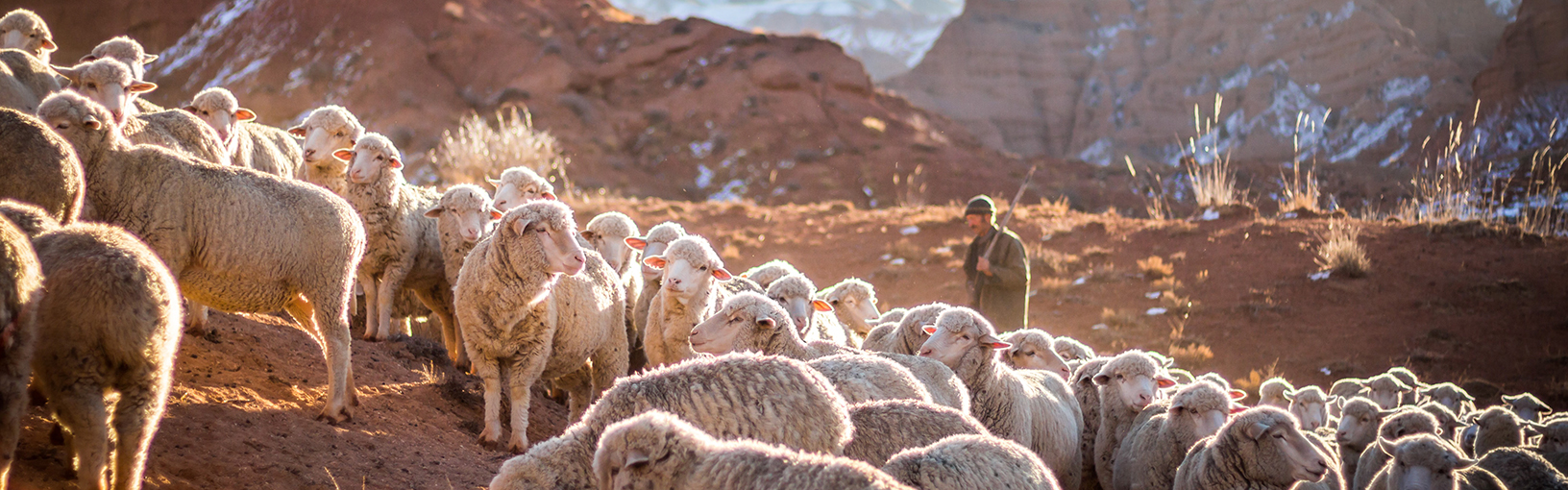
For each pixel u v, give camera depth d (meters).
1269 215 22.97
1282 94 130.38
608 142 47.94
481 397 8.19
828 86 55.00
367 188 8.53
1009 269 10.38
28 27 11.28
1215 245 19.58
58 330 4.20
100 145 5.72
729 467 3.60
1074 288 17.77
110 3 61.44
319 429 6.22
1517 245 18.97
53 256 4.31
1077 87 148.75
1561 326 15.77
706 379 4.64
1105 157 136.00
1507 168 45.44
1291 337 15.62
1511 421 8.19
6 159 5.08
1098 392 8.16
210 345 7.12
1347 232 19.64
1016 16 158.25
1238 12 143.88
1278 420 5.86
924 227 22.05
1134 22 155.62
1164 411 7.37
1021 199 43.50
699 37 57.44
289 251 6.15
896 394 5.55
